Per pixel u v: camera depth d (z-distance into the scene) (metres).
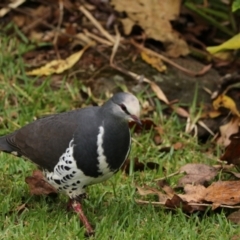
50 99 11.98
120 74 12.51
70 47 13.20
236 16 13.26
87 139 8.58
